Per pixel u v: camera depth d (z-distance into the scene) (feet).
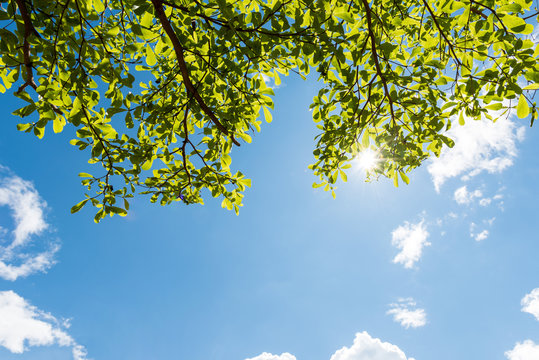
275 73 14.61
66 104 11.93
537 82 10.59
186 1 12.77
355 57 12.34
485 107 12.56
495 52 11.30
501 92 11.34
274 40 12.39
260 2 13.80
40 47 11.02
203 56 13.69
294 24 11.09
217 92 15.10
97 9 11.46
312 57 12.16
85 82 11.89
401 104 13.48
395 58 13.50
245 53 12.96
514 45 10.32
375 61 12.05
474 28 10.87
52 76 11.84
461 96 12.69
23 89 11.03
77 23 11.20
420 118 14.26
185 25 13.41
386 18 15.46
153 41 13.70
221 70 14.29
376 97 14.02
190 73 14.58
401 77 12.43
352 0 12.78
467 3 10.53
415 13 17.39
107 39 11.57
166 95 15.94
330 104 14.33
